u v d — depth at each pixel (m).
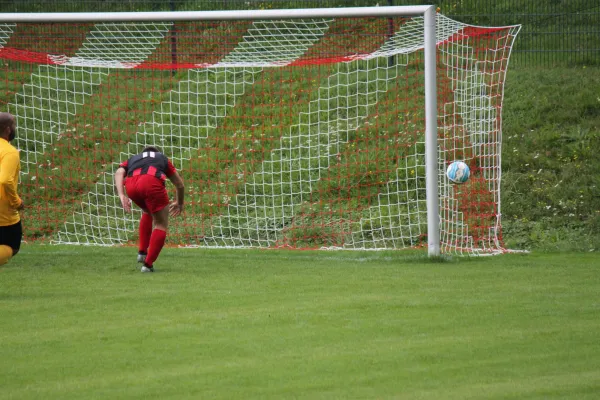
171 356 17.44
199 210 44.19
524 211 41.84
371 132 47.66
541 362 16.61
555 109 51.06
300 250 37.53
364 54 42.97
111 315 21.95
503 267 30.98
